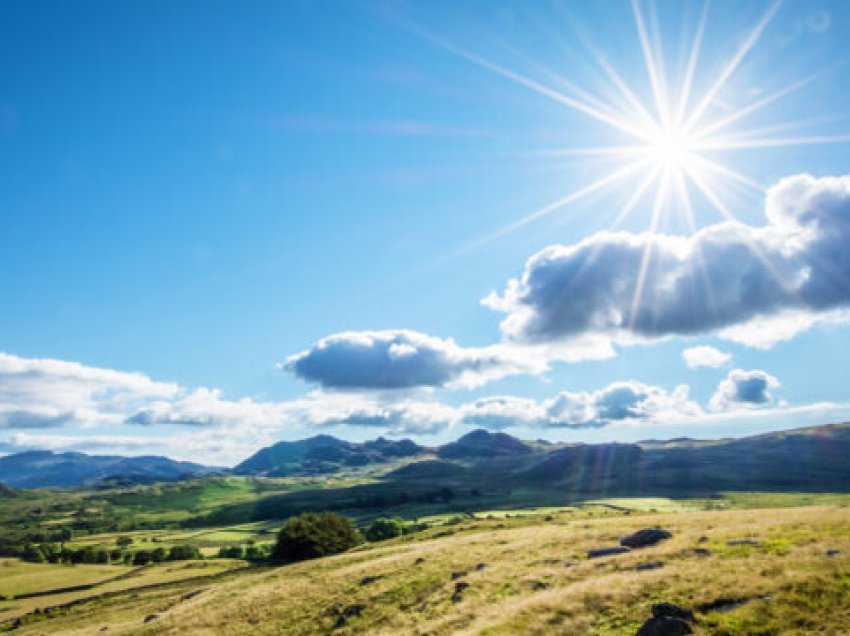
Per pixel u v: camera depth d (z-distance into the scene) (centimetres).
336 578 6228
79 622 7494
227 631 5291
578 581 3981
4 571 14638
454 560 5741
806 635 2323
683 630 2620
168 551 18938
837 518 4206
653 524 5772
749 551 3622
